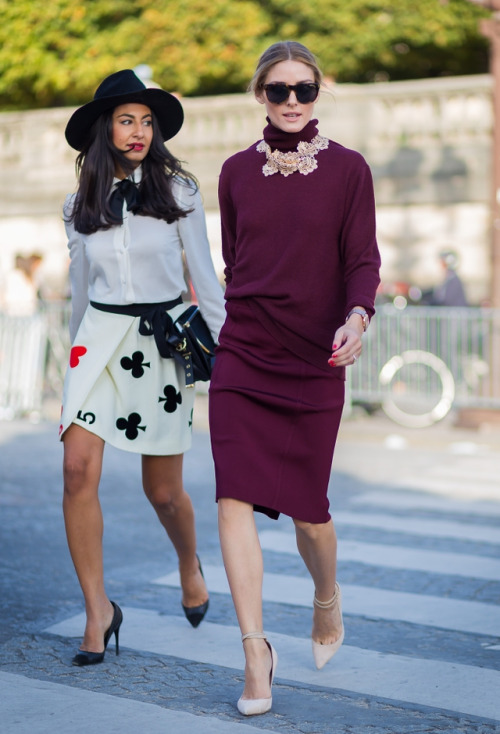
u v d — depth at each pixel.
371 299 3.70
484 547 6.67
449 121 21.28
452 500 8.28
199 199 4.41
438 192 21.52
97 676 4.11
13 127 25.33
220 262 22.52
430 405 13.09
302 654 4.46
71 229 4.43
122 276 4.30
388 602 5.38
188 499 4.56
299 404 3.77
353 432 12.69
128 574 5.87
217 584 5.67
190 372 4.34
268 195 3.80
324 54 25.83
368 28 25.73
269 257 3.80
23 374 13.36
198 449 10.59
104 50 25.17
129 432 4.29
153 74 25.14
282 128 3.80
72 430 4.23
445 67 27.84
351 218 3.78
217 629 4.80
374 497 8.38
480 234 21.22
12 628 4.78
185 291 4.53
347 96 22.03
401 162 21.78
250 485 3.70
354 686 4.07
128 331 4.31
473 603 5.38
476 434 12.55
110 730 3.53
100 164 4.32
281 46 3.82
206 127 22.86
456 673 4.26
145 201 4.31
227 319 3.93
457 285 13.70
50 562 6.11
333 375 3.84
